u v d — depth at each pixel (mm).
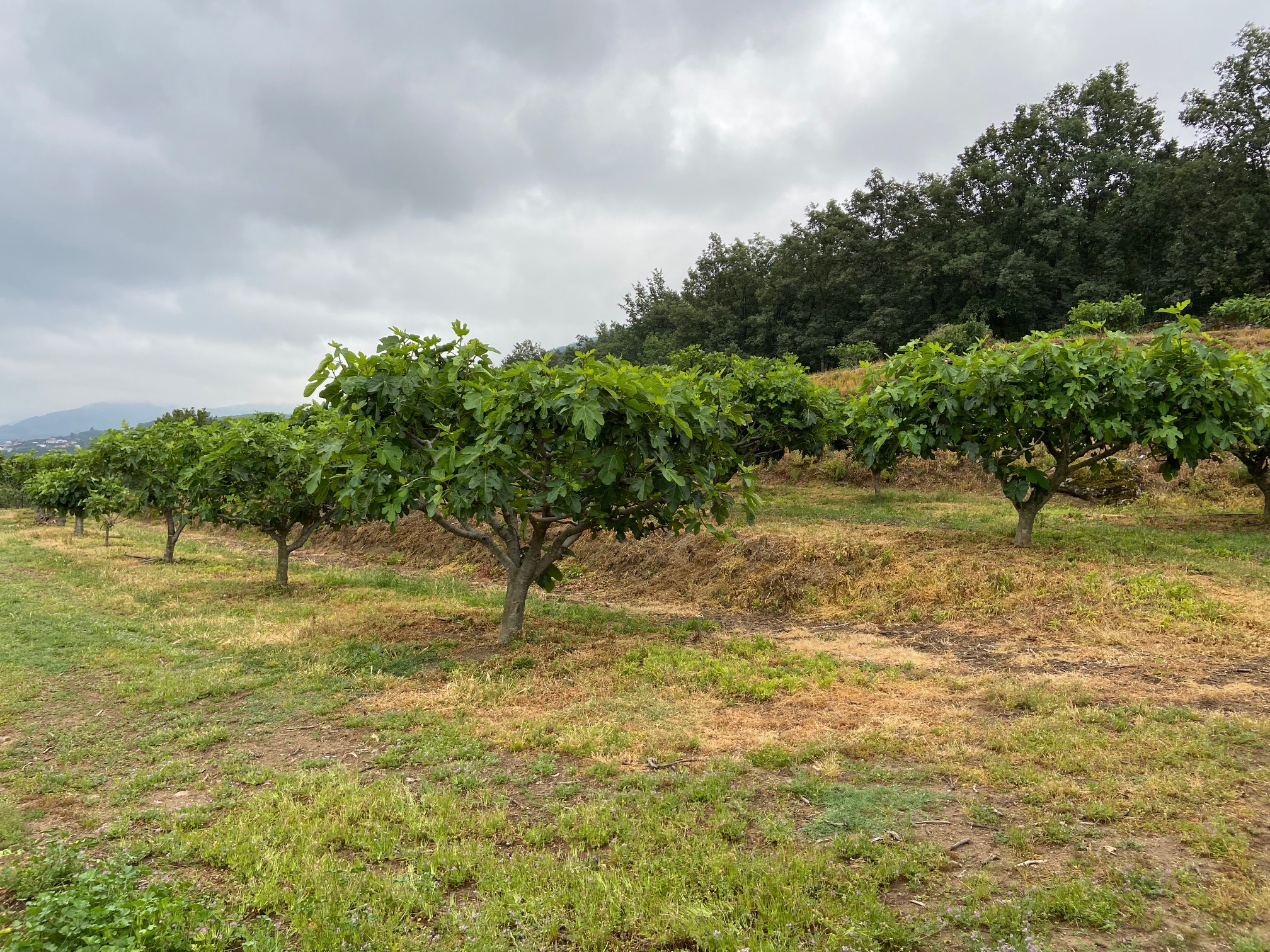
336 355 6855
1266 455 10875
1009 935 2773
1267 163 35344
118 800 4438
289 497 11469
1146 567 8398
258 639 8406
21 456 31281
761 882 3176
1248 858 3227
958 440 9547
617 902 3100
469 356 7328
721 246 53406
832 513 14406
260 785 4621
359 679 6824
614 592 11852
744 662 6922
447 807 4098
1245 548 9336
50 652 7887
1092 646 6867
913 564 9477
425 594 11625
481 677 6773
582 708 5773
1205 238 34438
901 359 10320
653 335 50875
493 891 3252
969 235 37938
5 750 5293
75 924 2727
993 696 5609
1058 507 14125
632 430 6289
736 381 14219
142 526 27656
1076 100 41875
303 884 3326
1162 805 3738
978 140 42656
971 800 3957
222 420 15211
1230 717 4836
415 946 2867
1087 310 25172
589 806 4047
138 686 6695
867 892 3094
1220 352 8508
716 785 4234
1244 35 35562
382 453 6766
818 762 4586
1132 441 9188
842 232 42969
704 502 7270
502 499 6418
